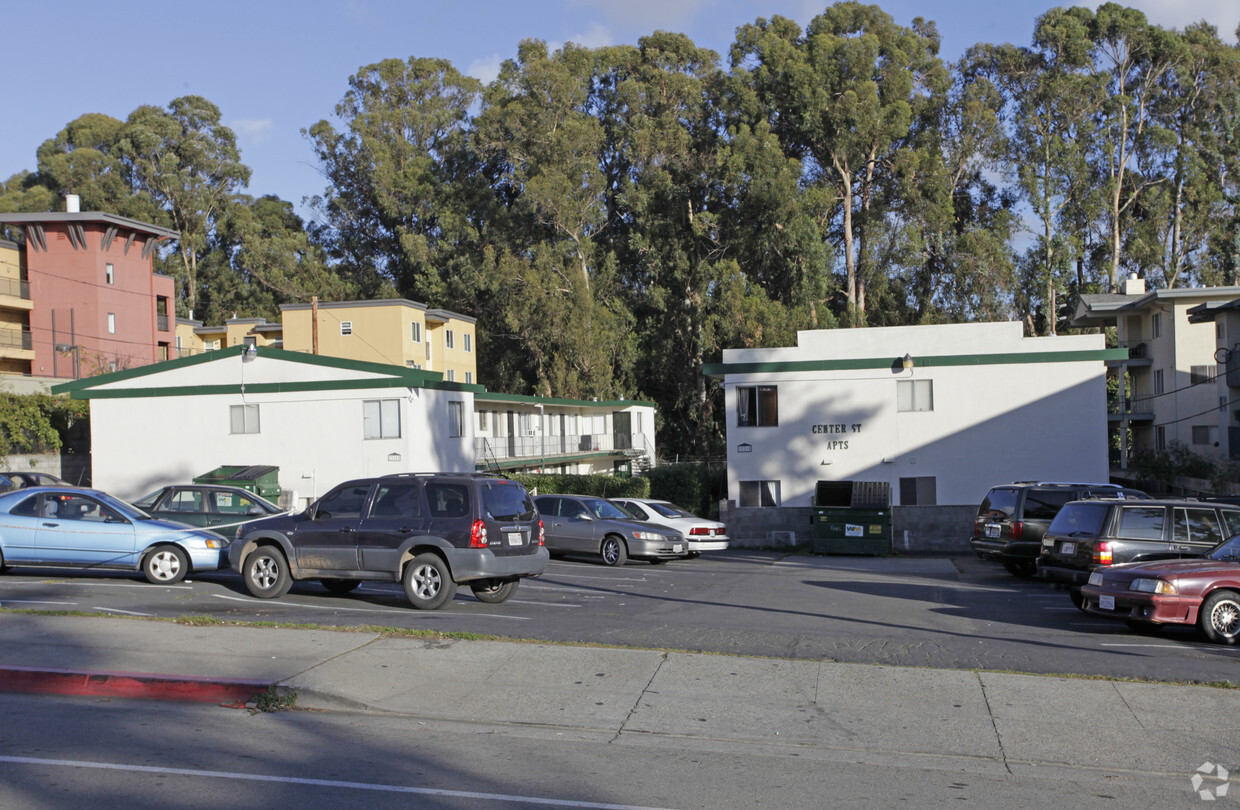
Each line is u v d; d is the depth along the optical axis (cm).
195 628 1126
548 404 4959
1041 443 3189
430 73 7800
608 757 757
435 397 3428
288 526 1444
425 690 916
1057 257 6031
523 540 1419
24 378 4597
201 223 8012
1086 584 1365
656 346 6662
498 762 738
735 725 839
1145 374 5022
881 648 1141
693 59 6925
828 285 6156
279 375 3247
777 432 3344
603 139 6775
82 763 710
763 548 3106
